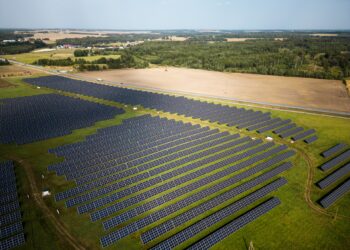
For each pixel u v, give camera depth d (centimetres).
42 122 9319
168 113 10794
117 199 5272
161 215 4834
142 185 5659
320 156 7425
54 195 5247
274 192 5666
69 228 4509
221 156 7031
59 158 6869
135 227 4519
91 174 6097
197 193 5394
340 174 6338
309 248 4291
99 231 4478
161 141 7925
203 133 8512
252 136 8631
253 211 4916
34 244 4166
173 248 4197
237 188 5603
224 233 4428
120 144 7669
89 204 4997
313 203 5378
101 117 10006
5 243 4075
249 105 12319
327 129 9412
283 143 8169
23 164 6550
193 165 6506
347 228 4725
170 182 5734
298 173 6481
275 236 4497
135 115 10462
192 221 4772
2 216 4584
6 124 9038
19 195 5325
